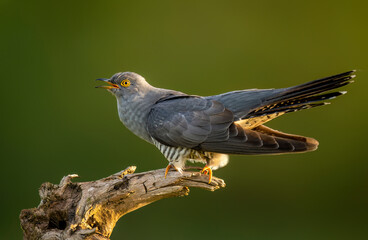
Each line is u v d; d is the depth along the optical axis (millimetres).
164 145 9281
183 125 8969
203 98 9398
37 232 7801
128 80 9992
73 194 8156
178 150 9180
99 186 8172
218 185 8570
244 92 9297
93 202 8047
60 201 8062
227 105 9164
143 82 10117
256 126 9469
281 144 8344
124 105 10055
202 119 8930
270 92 9070
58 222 8023
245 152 8508
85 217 7918
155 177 8391
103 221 8281
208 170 9328
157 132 9266
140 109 9836
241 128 8773
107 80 10195
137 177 8391
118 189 8242
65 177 8273
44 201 8023
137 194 8328
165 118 9211
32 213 7918
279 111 8750
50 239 7672
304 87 8789
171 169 8844
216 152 8750
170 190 8375
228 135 8727
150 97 9930
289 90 8906
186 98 9500
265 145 8414
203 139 8820
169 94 10000
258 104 9031
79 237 7484
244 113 9023
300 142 8344
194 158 9398
